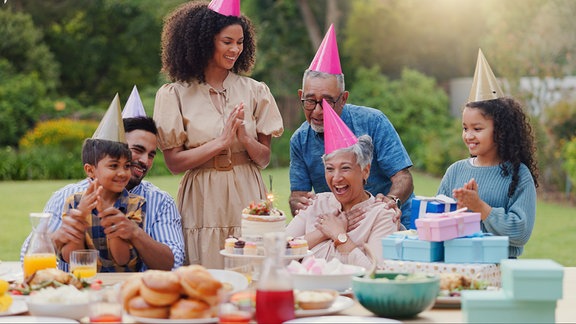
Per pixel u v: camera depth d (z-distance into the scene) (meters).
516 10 14.54
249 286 3.00
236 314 2.47
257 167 3.96
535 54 14.23
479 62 3.74
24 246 3.48
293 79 21.41
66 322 2.54
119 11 23.69
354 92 20.09
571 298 2.94
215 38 3.82
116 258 3.39
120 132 3.46
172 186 14.68
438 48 21.58
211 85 3.91
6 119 19.25
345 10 22.52
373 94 20.03
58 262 3.48
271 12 21.75
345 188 3.49
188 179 3.90
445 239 2.95
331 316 2.55
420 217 3.29
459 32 21.41
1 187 15.88
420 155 17.92
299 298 2.66
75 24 23.73
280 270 2.54
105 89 23.97
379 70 21.33
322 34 22.33
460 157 16.88
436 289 2.64
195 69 3.86
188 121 3.85
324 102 3.54
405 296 2.59
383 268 3.10
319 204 3.67
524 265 2.49
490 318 2.46
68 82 23.72
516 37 14.41
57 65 21.88
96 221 3.42
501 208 3.49
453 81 20.78
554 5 14.38
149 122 3.74
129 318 2.56
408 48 21.58
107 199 3.50
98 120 20.44
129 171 3.49
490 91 3.69
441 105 19.72
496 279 2.97
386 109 19.50
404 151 4.20
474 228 3.04
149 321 2.47
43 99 20.67
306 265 3.00
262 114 3.98
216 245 3.86
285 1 21.67
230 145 3.81
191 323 2.46
